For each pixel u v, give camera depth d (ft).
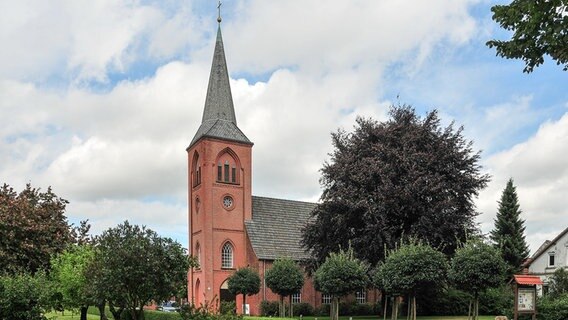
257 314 173.06
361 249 129.29
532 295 82.33
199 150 188.75
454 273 87.66
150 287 60.29
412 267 88.74
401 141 132.05
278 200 205.87
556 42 27.12
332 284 104.88
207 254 177.78
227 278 166.81
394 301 100.63
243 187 190.08
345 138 143.74
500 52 29.94
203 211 181.37
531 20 27.04
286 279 139.95
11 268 86.07
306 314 175.83
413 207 123.85
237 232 185.98
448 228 122.42
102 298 63.10
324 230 137.49
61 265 93.30
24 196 103.24
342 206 130.41
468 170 131.85
